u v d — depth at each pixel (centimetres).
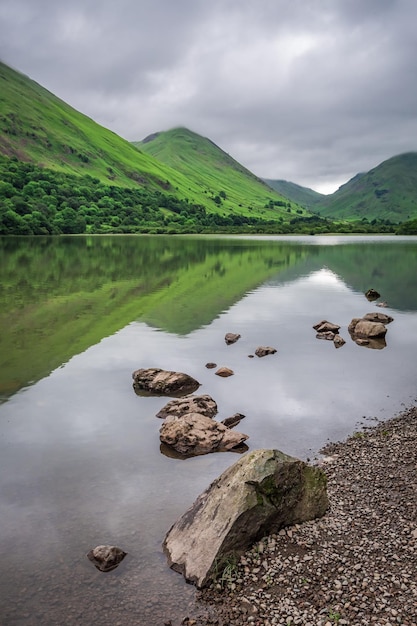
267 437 1698
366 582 984
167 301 4544
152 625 902
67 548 1102
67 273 6656
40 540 1127
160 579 1014
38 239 16650
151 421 1833
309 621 897
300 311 4162
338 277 6731
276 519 1136
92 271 6950
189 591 981
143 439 1678
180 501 1295
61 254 10100
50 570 1034
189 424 1669
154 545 1118
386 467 1460
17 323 3516
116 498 1305
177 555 1068
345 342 3094
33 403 1995
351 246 14562
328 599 946
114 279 6062
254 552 1077
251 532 1088
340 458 1527
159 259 9200
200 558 1039
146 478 1414
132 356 2705
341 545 1098
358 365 2600
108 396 2089
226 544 1049
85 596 968
